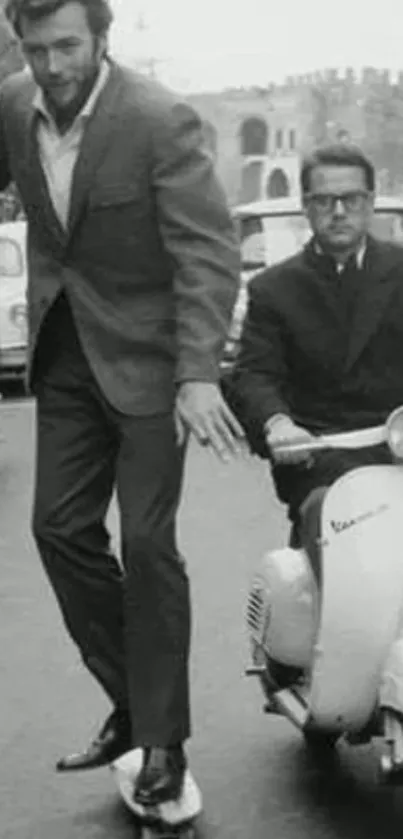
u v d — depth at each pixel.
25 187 4.97
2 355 18.69
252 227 17.47
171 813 4.96
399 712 4.54
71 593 5.10
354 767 5.63
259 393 5.23
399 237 16.16
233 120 105.00
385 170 99.19
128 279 4.90
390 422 4.83
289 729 6.02
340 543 4.79
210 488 11.95
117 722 5.28
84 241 4.88
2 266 19.16
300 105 105.00
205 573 8.78
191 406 4.71
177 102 4.85
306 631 5.06
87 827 5.16
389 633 4.73
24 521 10.66
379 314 5.23
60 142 4.87
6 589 8.48
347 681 4.80
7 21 4.84
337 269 5.24
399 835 5.05
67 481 5.04
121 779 5.23
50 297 4.96
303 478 5.26
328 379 5.29
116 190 4.82
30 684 6.71
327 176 5.14
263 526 10.33
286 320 5.28
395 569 4.75
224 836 5.06
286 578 5.07
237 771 5.62
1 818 5.25
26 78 5.01
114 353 4.91
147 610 4.89
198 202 4.80
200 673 6.78
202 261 4.78
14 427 16.20
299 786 5.47
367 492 4.83
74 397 5.04
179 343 4.77
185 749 5.84
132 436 4.89
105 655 5.17
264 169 94.44
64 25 4.70
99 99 4.82
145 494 4.88
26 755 5.85
